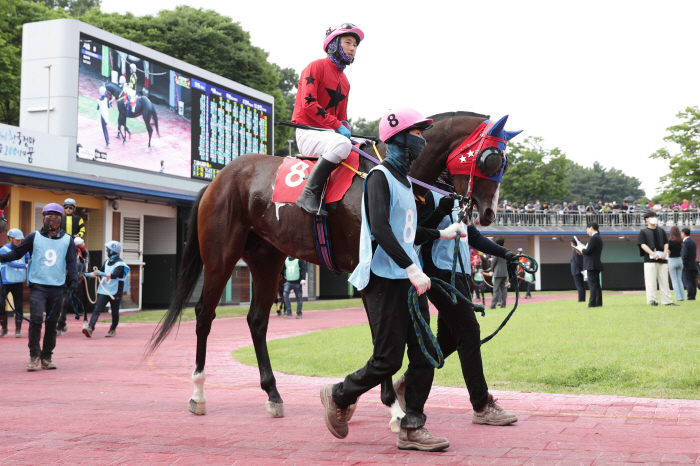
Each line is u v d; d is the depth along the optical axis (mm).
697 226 34562
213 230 5078
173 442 3803
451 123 4258
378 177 3455
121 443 3783
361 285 3469
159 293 21453
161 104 19266
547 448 3518
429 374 3576
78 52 16781
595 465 3154
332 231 4312
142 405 5133
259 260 5055
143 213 19859
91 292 18422
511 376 5711
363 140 4547
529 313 11758
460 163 4148
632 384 5207
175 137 19719
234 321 15648
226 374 7055
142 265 19875
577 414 4418
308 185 4305
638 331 7520
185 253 5387
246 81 33562
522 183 51688
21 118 16906
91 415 4691
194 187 20359
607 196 105625
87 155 16953
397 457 3396
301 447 3662
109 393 5770
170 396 5605
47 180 15469
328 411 3607
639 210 35969
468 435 3898
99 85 17344
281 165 4879
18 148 15180
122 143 17969
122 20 33188
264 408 4977
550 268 35719
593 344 6719
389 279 3455
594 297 12602
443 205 3734
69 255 7793
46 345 7500
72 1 49250
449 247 4258
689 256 13891
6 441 3842
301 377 6637
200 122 20656
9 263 11344
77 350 9617
